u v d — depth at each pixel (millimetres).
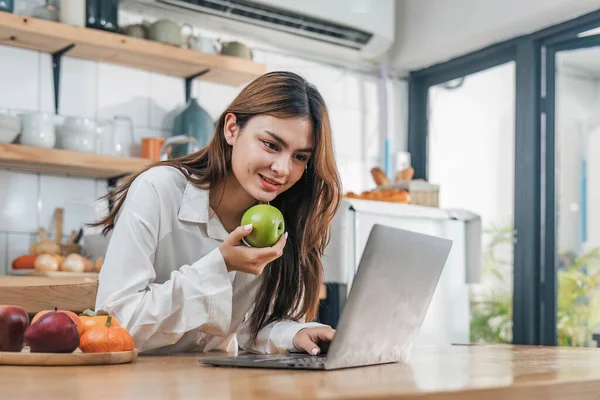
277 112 1461
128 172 3236
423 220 3451
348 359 1146
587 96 3625
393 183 3773
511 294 3877
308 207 1645
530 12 3600
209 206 1604
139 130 3514
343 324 1097
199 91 3711
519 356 1481
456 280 3561
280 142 1466
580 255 3615
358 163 4258
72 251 3172
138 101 3523
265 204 1489
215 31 3811
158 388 866
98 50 3248
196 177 1597
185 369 1111
